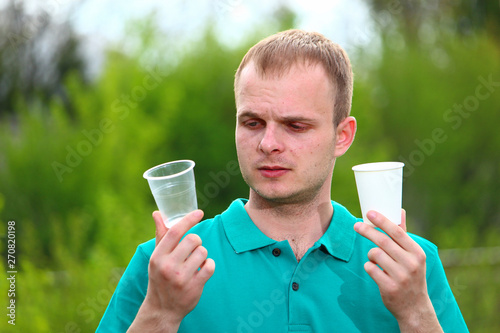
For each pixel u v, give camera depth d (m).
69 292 5.37
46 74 11.30
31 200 8.27
